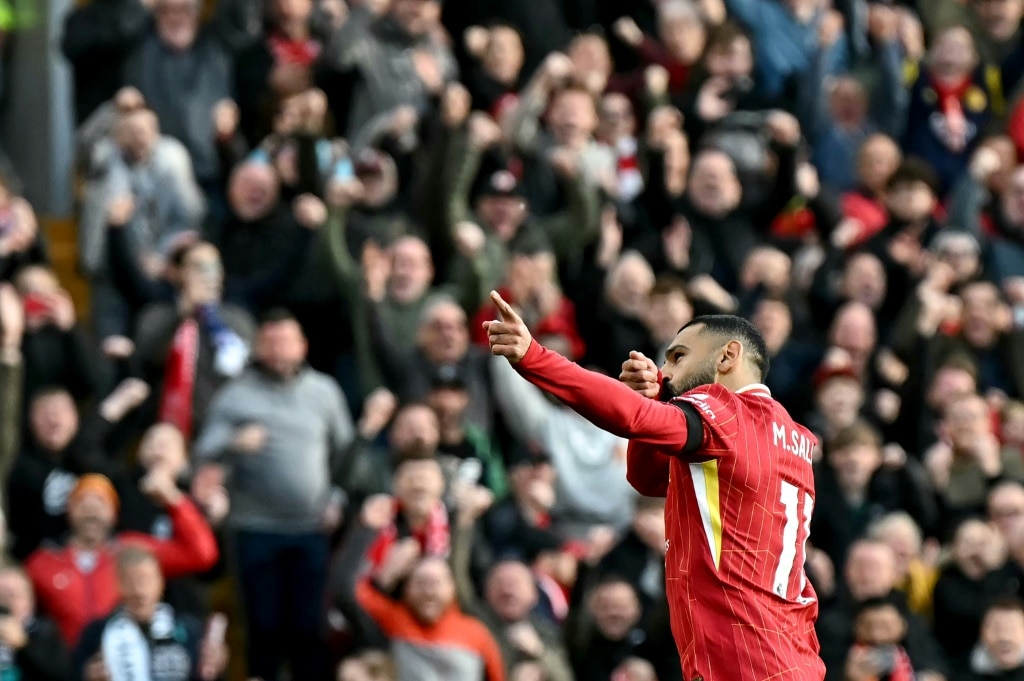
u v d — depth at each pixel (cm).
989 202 5606
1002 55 6306
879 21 6006
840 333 4981
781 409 2472
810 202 5331
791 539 2442
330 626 4328
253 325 4666
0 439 4312
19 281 4534
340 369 4756
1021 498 4634
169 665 4034
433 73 5256
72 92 5356
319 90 5159
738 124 5344
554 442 4644
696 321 2505
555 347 4666
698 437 2364
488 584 4272
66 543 4200
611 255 5091
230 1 5250
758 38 5725
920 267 5250
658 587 4341
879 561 4353
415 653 4131
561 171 5028
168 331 4572
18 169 5359
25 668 3972
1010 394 5206
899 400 5000
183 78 5134
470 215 4950
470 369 4662
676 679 4181
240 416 4350
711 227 5169
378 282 4747
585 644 4278
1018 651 4394
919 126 5978
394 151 5012
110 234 4784
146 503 4322
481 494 4316
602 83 5434
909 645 4391
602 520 4659
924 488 4750
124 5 5156
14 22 5378
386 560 4194
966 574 4566
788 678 2402
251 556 4306
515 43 5366
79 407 4544
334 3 5428
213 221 4997
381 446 4478
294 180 4841
